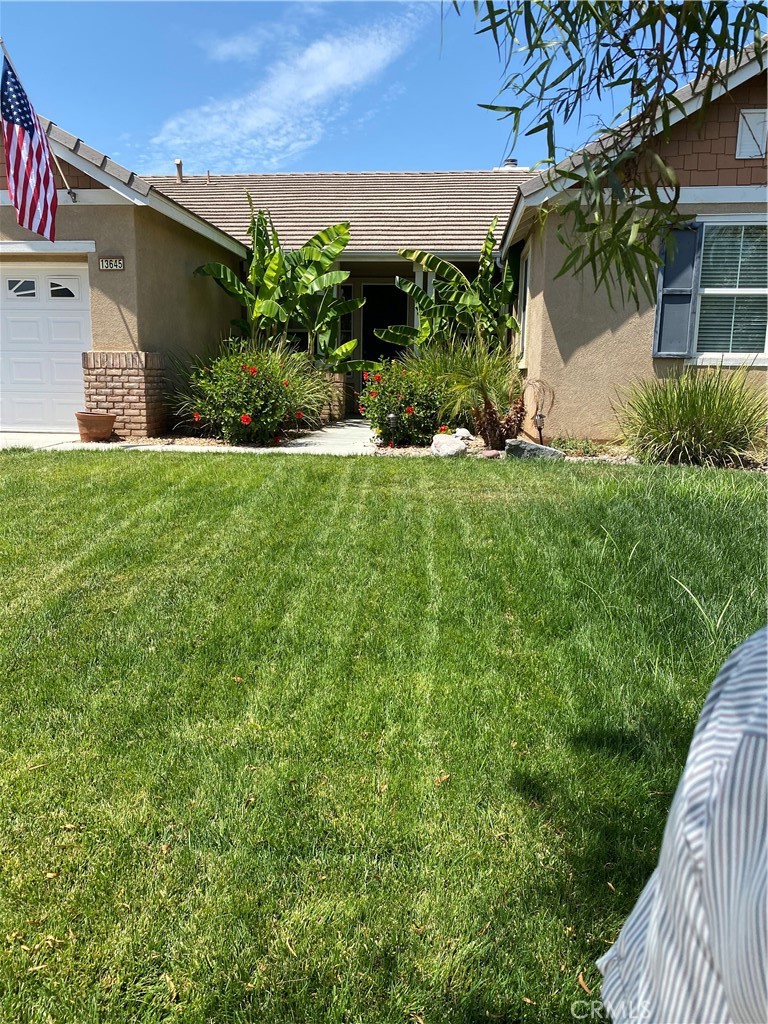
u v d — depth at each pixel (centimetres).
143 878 211
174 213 981
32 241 954
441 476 699
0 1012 171
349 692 313
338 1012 172
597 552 457
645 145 150
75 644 355
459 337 1247
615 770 260
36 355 1015
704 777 70
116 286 953
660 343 870
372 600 404
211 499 597
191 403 993
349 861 218
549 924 196
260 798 245
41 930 193
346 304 1191
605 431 899
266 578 435
